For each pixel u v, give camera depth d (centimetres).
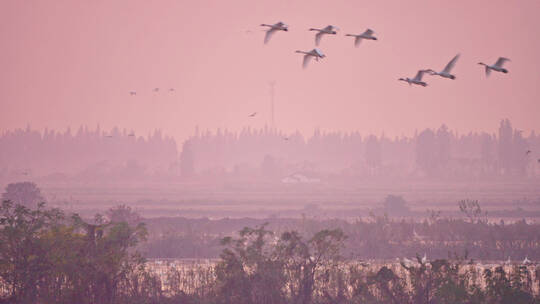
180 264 3850
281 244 2619
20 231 2373
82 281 2352
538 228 4912
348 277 2750
